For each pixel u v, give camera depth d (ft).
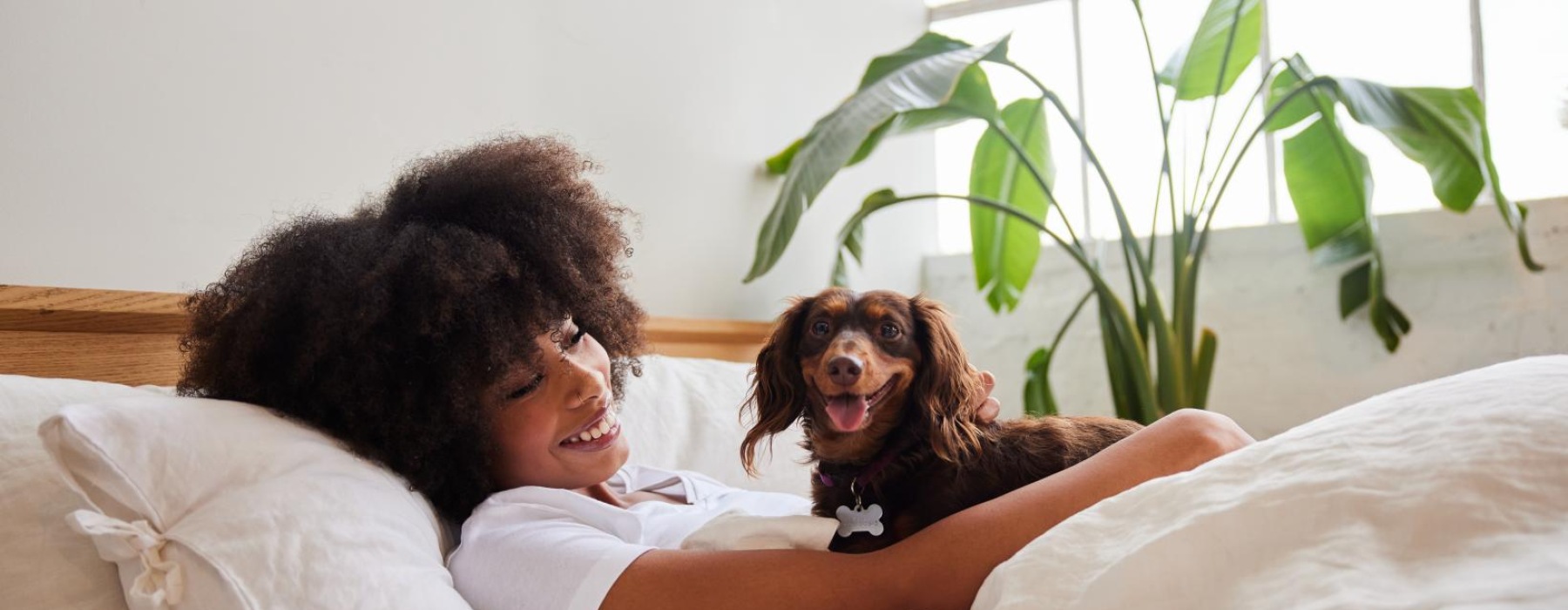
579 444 5.08
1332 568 2.90
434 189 5.15
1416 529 2.92
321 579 3.62
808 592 3.84
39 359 5.19
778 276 11.57
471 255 4.70
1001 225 12.35
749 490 7.15
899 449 4.66
